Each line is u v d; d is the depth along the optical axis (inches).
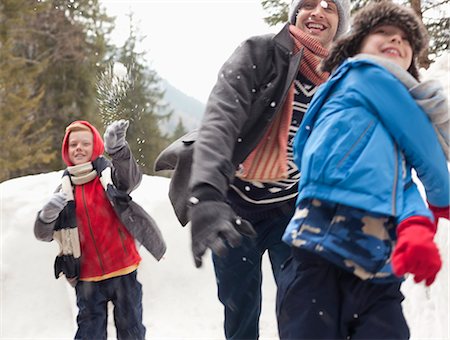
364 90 85.7
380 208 79.7
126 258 170.7
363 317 84.5
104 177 170.2
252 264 118.4
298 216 85.5
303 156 87.4
